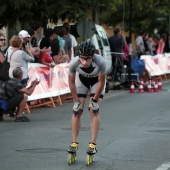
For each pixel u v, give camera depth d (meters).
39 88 17.59
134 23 38.00
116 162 9.92
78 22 21.50
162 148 11.22
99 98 9.98
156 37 34.12
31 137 12.41
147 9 37.88
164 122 14.72
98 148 11.14
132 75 25.00
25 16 20.47
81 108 9.89
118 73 26.41
